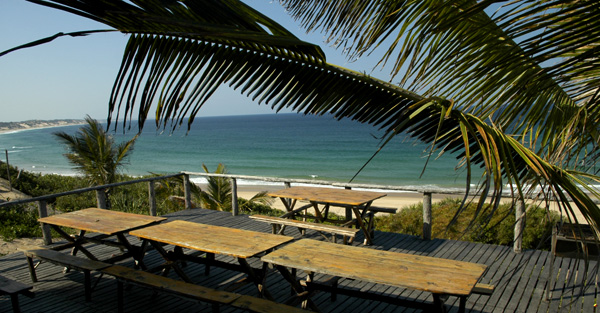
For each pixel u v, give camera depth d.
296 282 3.60
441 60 1.64
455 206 9.98
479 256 5.38
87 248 6.04
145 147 71.50
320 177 38.38
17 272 5.07
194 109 1.78
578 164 1.69
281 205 21.23
